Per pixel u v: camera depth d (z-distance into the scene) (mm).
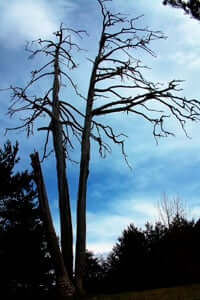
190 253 16734
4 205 25094
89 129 17047
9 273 22859
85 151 16625
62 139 16906
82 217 15711
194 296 12836
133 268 17422
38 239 24000
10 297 22312
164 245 17312
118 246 20141
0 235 23828
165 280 16391
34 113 17438
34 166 15094
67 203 15789
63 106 17891
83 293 14461
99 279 18875
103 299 12984
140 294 12789
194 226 18062
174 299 12742
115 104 17344
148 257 17547
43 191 14922
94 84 17688
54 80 17906
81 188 16094
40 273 23422
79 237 15422
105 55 17891
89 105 17422
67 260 15023
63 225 15500
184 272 16188
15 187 24875
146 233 19469
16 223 24578
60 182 16078
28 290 22797
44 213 14672
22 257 23359
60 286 14219
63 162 16438
